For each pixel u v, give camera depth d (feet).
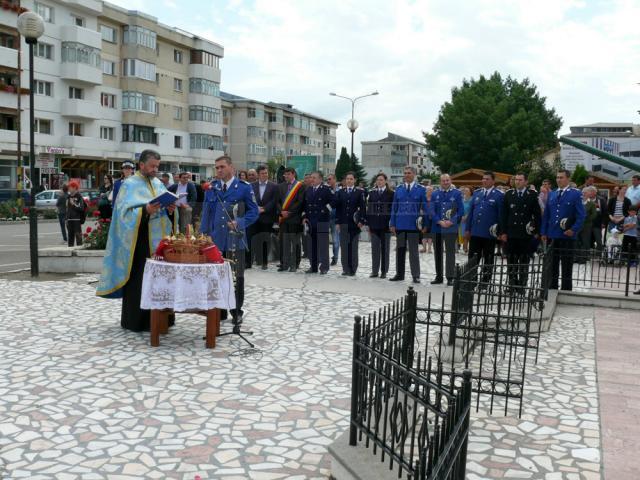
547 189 50.24
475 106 162.61
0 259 50.75
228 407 17.19
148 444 14.67
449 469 8.97
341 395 18.38
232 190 28.04
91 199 115.03
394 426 12.34
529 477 13.61
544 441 15.65
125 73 161.27
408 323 18.56
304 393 18.48
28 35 38.32
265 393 18.39
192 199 52.90
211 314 23.07
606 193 79.05
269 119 269.23
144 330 25.59
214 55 194.29
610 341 26.81
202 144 189.78
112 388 18.49
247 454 14.28
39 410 16.65
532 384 20.38
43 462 13.65
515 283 31.04
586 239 53.93
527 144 163.32
